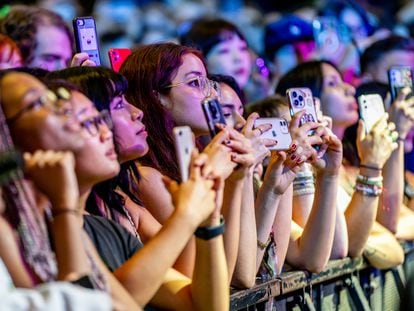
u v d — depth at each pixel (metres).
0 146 3.11
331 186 4.85
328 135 4.73
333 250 5.16
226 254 4.07
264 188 4.57
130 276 3.52
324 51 7.74
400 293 5.73
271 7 10.00
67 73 3.92
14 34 5.51
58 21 5.59
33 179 3.18
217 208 3.66
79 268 3.21
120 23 8.52
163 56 4.47
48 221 3.26
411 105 5.90
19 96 3.18
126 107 3.99
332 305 5.14
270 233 4.65
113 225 3.86
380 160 5.33
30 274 3.12
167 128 4.44
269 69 7.75
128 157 4.00
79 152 3.42
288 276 4.70
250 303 4.41
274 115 5.46
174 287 3.88
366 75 7.43
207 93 4.52
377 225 5.64
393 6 10.15
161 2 8.99
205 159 3.60
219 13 9.58
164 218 4.37
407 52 7.35
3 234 3.10
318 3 9.26
